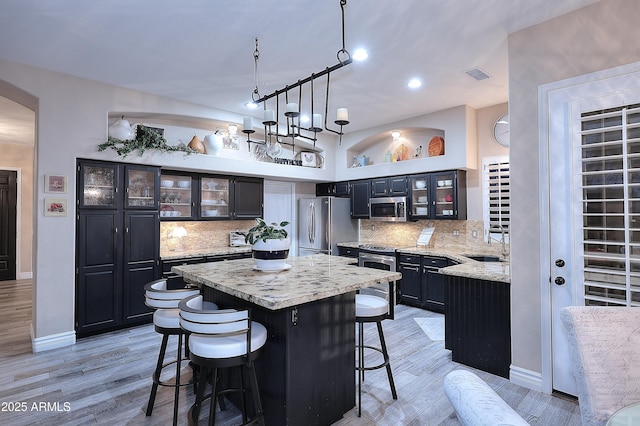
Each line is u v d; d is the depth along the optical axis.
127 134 4.12
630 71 2.27
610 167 2.34
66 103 3.66
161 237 5.06
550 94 2.59
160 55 3.21
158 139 4.33
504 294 2.92
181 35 2.85
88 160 3.84
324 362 2.26
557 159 2.55
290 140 6.04
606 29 2.36
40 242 3.50
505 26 2.72
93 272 3.88
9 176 7.01
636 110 2.22
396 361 3.27
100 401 2.57
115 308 4.04
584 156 2.45
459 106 4.82
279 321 2.10
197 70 3.56
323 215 6.23
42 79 3.50
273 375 2.14
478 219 5.00
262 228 2.68
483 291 3.05
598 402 1.43
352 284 2.21
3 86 3.42
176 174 4.91
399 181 5.58
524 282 2.72
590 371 1.48
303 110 4.92
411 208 5.44
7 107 4.59
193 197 5.08
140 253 4.25
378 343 3.72
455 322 3.25
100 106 3.88
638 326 1.55
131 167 4.18
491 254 4.80
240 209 5.60
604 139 2.37
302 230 6.61
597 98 2.39
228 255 5.09
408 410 2.45
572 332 1.55
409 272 5.21
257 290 2.03
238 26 2.71
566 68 2.53
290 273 2.59
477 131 4.98
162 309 2.49
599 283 2.36
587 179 2.44
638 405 1.26
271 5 2.44
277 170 5.73
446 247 5.39
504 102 4.65
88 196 3.86
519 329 2.76
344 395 2.39
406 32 2.81
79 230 3.78
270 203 6.53
